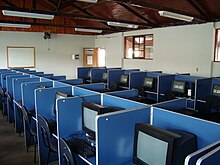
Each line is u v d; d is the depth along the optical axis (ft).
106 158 6.21
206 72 20.42
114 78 22.03
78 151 7.09
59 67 32.71
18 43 29.19
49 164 10.45
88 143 7.62
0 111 19.51
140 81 20.08
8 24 21.50
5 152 11.73
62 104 8.34
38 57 30.86
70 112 8.54
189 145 5.35
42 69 31.32
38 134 10.14
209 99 13.56
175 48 23.04
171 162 4.86
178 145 4.99
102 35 33.91
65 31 30.78
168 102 7.53
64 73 33.19
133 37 28.86
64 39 32.65
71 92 11.30
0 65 28.37
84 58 34.78
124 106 8.08
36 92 10.27
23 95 12.17
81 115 8.77
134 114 6.64
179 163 5.05
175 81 16.94
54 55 32.09
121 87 20.97
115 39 31.42
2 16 23.89
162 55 24.58
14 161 10.78
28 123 11.10
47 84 13.05
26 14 16.03
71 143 7.63
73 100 8.55
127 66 29.76
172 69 23.54
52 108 10.73
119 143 6.41
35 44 30.42
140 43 27.96
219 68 19.56
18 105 13.03
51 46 31.71
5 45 28.37
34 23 22.24
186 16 17.33
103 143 6.09
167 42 23.85
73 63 33.86
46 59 31.50
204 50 20.40
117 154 6.41
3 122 16.66
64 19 29.27
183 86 16.21
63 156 7.36
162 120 6.69
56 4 18.71
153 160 5.35
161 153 5.11
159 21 23.61
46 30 29.35
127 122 6.51
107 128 6.12
